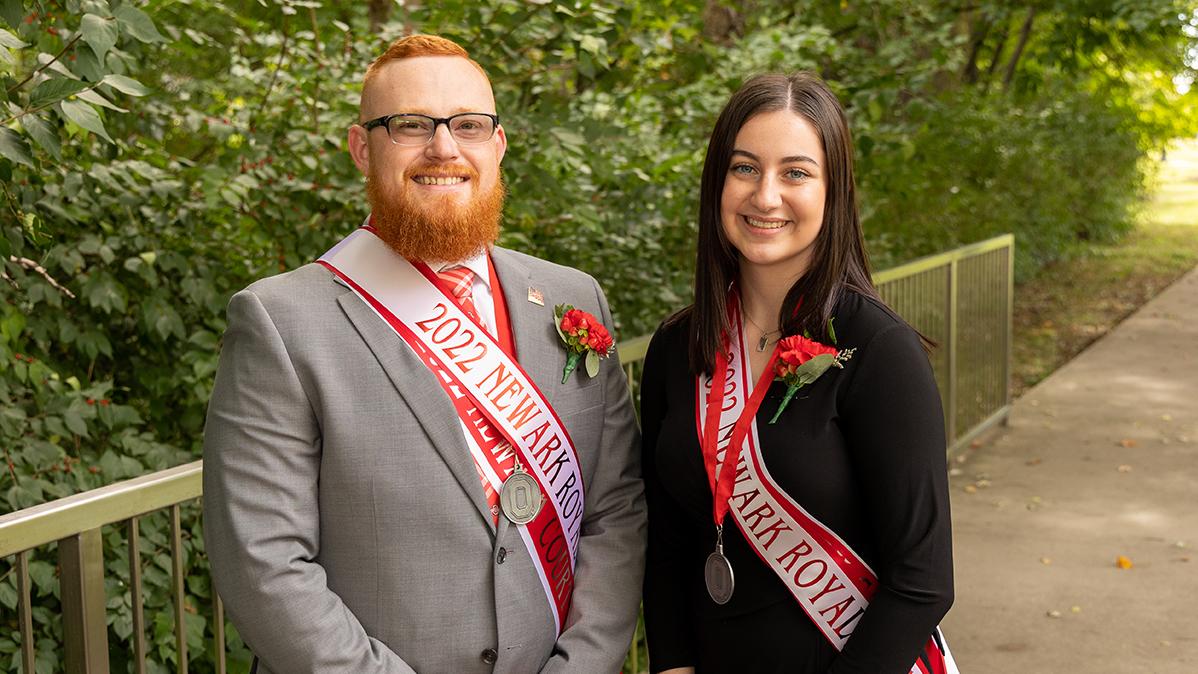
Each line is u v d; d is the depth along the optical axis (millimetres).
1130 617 3951
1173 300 11242
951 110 8336
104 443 3305
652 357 1997
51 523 1718
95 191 3242
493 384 1760
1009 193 10867
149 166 3227
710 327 1861
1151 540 4699
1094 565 4438
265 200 3395
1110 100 13641
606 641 1808
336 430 1652
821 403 1729
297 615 1588
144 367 3496
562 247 4191
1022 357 9070
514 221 3963
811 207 1765
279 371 1647
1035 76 9492
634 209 4270
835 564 1741
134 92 2432
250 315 1672
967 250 5738
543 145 3566
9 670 2793
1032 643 3771
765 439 1750
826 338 1762
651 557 1959
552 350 1856
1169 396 7301
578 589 1852
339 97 3824
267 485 1622
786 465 1729
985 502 5238
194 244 3514
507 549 1729
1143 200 16953
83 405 3064
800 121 1760
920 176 6145
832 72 5582
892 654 1677
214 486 1643
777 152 1755
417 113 1685
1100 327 10195
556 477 1799
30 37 2820
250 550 1593
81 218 3184
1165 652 3678
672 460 1874
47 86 2256
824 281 1775
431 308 1754
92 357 3270
